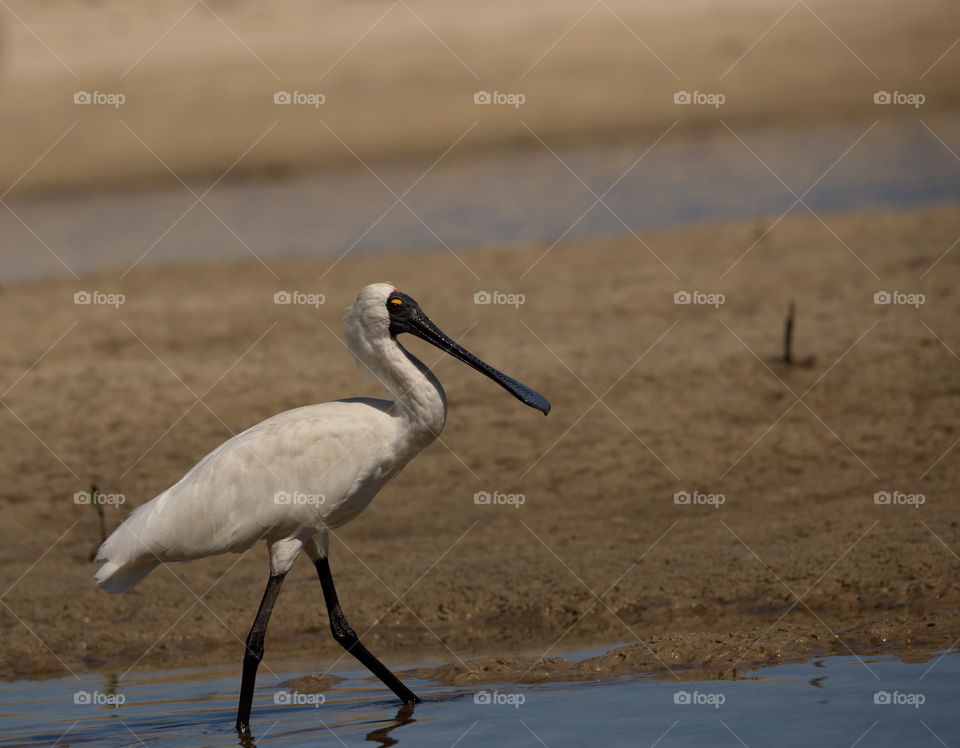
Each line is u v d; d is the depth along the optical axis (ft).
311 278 77.56
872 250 73.87
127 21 210.18
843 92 147.33
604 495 48.29
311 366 60.44
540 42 175.52
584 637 36.78
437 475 50.96
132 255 93.15
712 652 33.68
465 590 40.73
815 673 31.81
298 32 195.11
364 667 35.94
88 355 64.39
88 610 41.27
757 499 46.62
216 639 39.09
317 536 33.78
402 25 191.72
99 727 31.40
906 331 59.88
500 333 63.98
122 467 52.49
